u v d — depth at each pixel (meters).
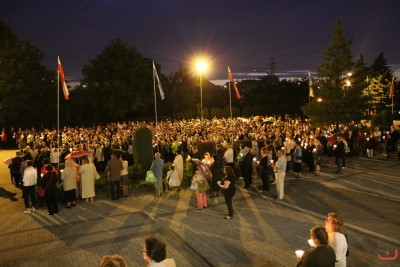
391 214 11.61
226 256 8.64
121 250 9.29
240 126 29.83
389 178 16.88
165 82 56.72
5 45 36.50
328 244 5.40
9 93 36.47
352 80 25.11
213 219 11.43
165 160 21.61
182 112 54.03
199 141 21.38
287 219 11.26
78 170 14.07
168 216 11.90
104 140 22.39
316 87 26.08
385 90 50.94
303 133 22.91
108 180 15.12
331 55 25.20
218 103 68.62
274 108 56.47
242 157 16.70
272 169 15.83
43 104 42.94
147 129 18.14
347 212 11.89
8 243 9.98
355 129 24.62
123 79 45.62
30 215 12.51
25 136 32.12
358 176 17.44
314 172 18.56
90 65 45.62
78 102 46.53
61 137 28.39
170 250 9.20
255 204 13.05
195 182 12.47
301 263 5.08
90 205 13.53
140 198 14.35
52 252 9.30
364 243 9.21
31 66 40.50
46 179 12.33
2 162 25.83
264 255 8.65
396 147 22.77
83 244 9.77
